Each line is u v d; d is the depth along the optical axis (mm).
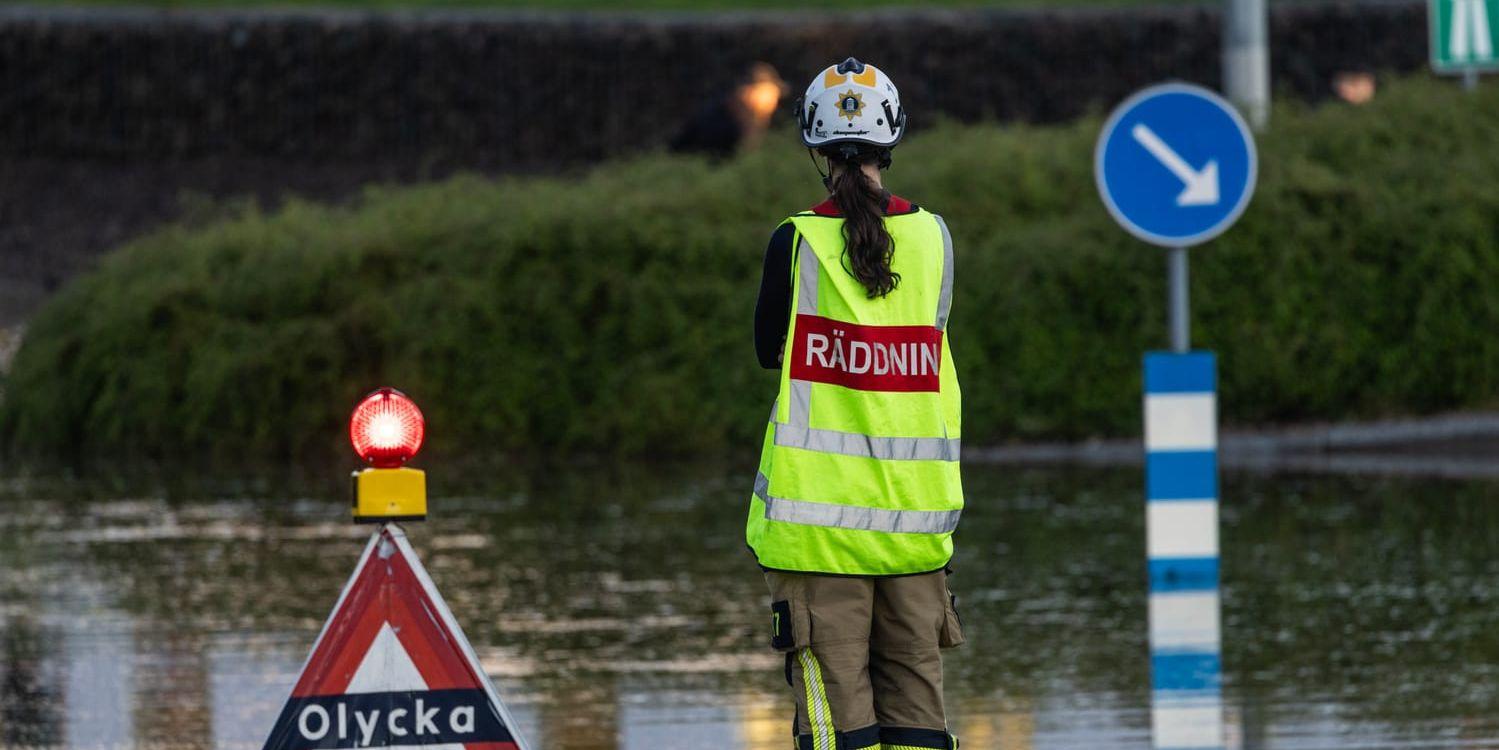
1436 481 41594
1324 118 52062
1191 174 26688
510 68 91188
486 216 50781
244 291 51125
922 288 16922
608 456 48688
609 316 49125
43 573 34531
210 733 24109
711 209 50531
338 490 44281
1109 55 91188
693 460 47875
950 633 17469
